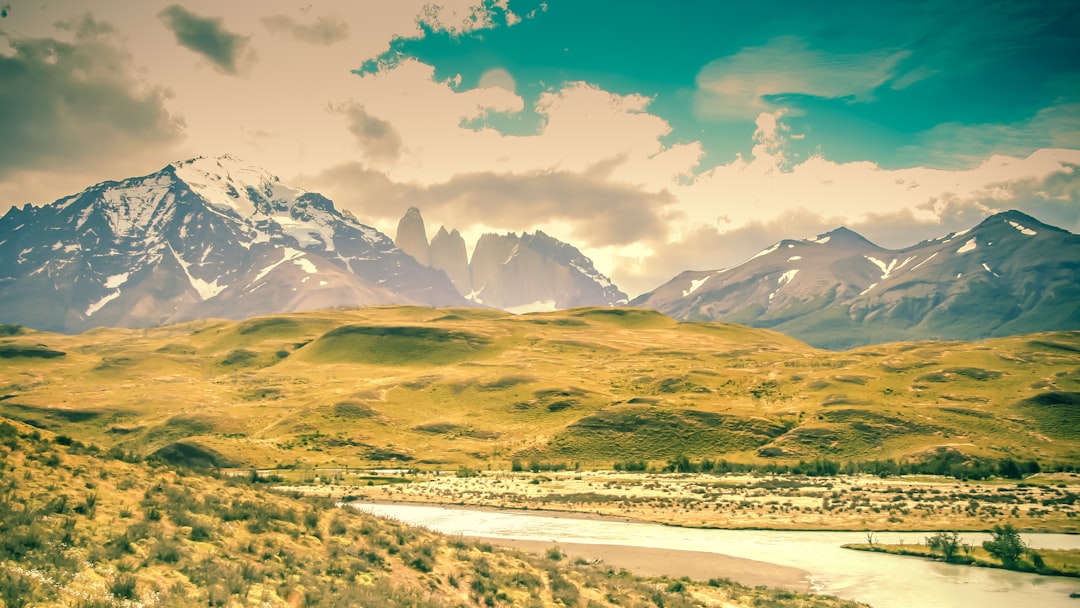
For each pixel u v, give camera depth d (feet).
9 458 129.70
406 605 112.57
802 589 209.15
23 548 94.22
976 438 596.29
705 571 232.53
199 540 118.93
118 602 86.28
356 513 169.27
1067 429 619.67
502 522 333.62
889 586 212.02
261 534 131.34
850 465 531.91
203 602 93.30
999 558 246.27
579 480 496.23
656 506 376.68
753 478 499.92
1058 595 200.75
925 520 329.31
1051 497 391.45
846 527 318.65
